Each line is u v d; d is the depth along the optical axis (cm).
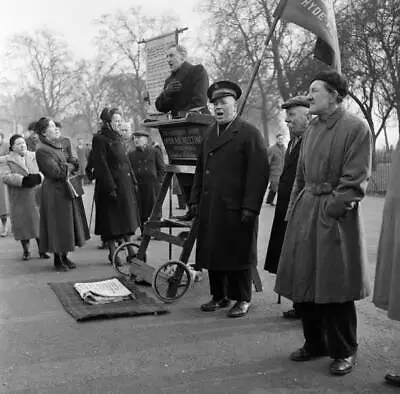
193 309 494
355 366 362
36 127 651
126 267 670
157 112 603
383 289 328
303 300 346
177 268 510
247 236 459
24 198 727
